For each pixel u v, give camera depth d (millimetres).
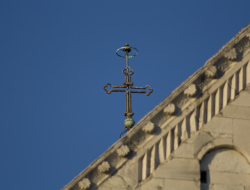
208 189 44438
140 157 44875
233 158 45719
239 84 48250
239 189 44625
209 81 47969
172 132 45969
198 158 45188
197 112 46812
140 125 45688
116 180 44094
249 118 46969
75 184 43844
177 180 44188
